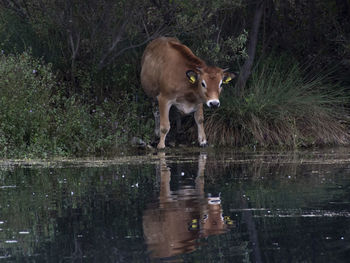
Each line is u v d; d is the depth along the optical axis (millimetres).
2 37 19672
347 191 9008
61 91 18594
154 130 19547
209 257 5336
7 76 16078
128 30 19812
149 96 18781
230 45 19750
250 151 16828
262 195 8695
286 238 6020
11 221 7082
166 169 12133
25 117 15891
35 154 15109
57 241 6023
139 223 6785
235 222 6805
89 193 9086
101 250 5613
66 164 13297
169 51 17516
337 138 19297
